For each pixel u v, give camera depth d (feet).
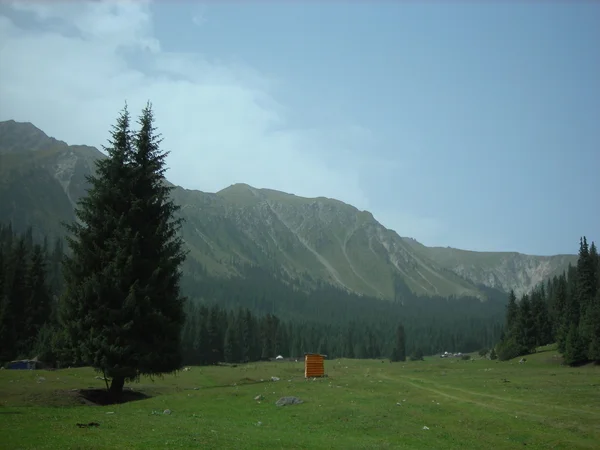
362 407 117.91
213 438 72.54
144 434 72.43
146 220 145.07
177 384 177.58
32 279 334.65
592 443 88.99
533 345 399.85
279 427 93.86
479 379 198.39
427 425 102.32
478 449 84.07
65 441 63.87
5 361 289.94
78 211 139.74
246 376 223.92
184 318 147.13
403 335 608.19
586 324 302.25
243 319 583.58
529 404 126.11
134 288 132.67
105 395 133.59
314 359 208.85
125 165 143.64
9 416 85.92
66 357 134.62
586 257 393.09
